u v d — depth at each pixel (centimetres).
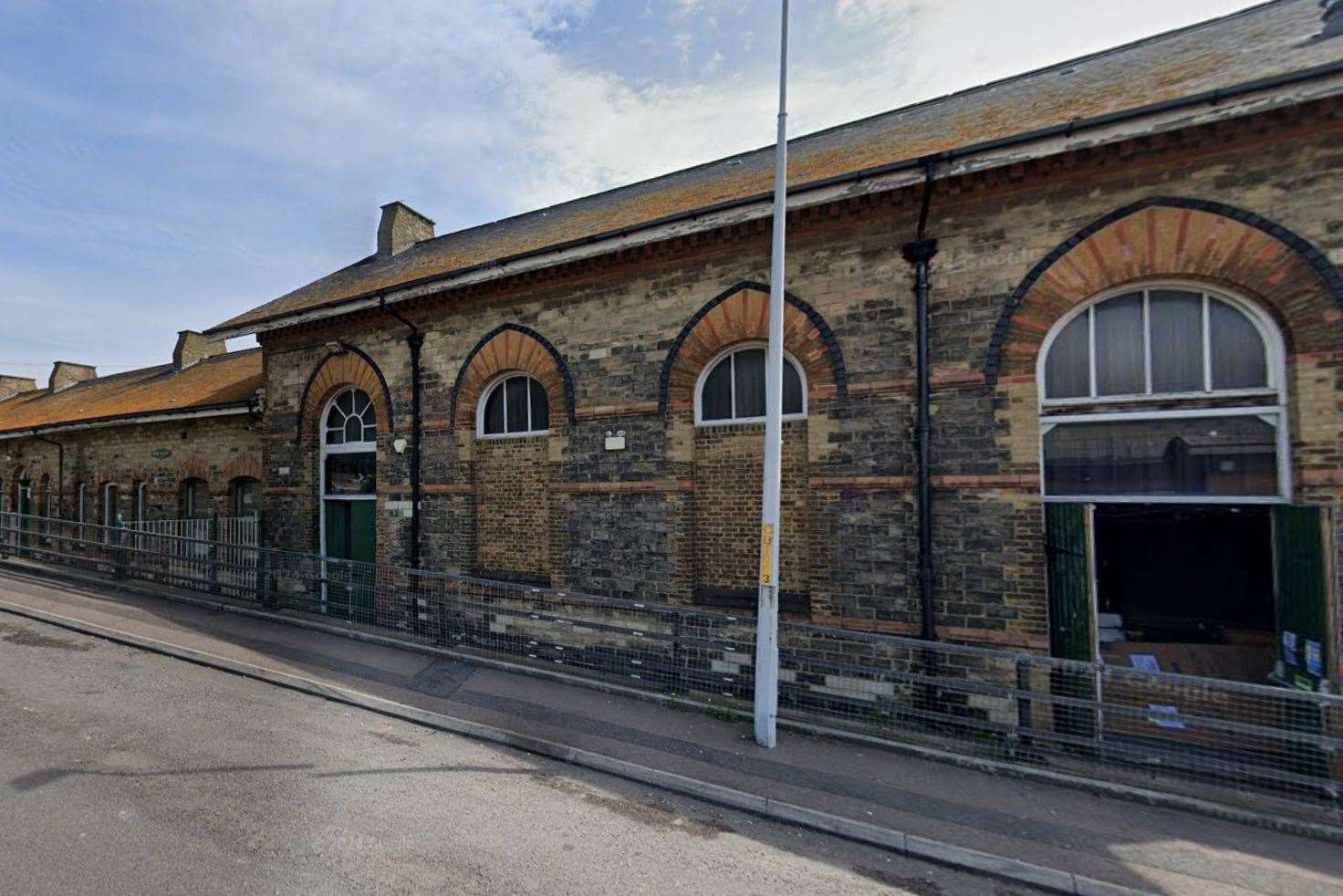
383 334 927
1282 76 432
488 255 915
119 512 1377
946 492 568
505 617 786
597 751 493
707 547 692
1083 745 496
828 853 376
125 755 450
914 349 588
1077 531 529
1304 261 463
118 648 722
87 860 324
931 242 579
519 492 820
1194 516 539
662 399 708
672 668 646
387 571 880
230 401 1171
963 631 555
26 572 1111
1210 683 425
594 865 349
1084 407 538
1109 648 553
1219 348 506
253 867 326
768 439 507
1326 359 455
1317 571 448
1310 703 449
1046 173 540
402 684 630
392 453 905
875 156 655
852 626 597
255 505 1184
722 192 757
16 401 2567
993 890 346
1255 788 445
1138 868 358
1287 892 337
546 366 784
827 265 628
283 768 445
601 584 730
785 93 508
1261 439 490
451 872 332
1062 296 536
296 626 831
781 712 573
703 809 423
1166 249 504
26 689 577
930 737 523
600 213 934
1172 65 609
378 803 404
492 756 490
